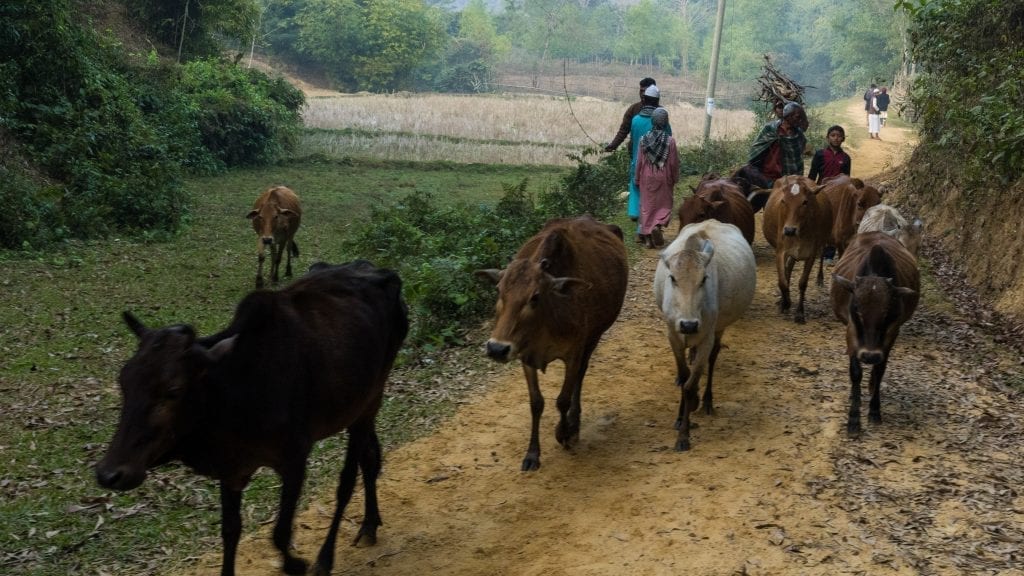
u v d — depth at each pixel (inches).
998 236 450.6
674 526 226.8
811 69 4072.3
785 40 4298.7
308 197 810.8
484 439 290.7
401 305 227.3
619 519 232.8
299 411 185.3
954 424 285.1
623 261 296.5
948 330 384.2
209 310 445.1
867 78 2886.3
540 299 240.4
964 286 452.1
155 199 637.3
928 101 567.8
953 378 326.3
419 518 241.1
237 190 836.0
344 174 968.9
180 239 613.6
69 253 542.0
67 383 335.6
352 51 2844.5
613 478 257.3
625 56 4220.0
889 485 243.6
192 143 909.2
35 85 710.5
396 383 343.0
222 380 172.9
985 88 499.8
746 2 4126.5
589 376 342.6
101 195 627.8
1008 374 330.6
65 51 718.5
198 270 528.4
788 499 237.3
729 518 229.0
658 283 298.7
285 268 543.2
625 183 706.2
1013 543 212.7
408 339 384.8
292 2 2908.5
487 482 260.2
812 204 388.5
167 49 1156.5
